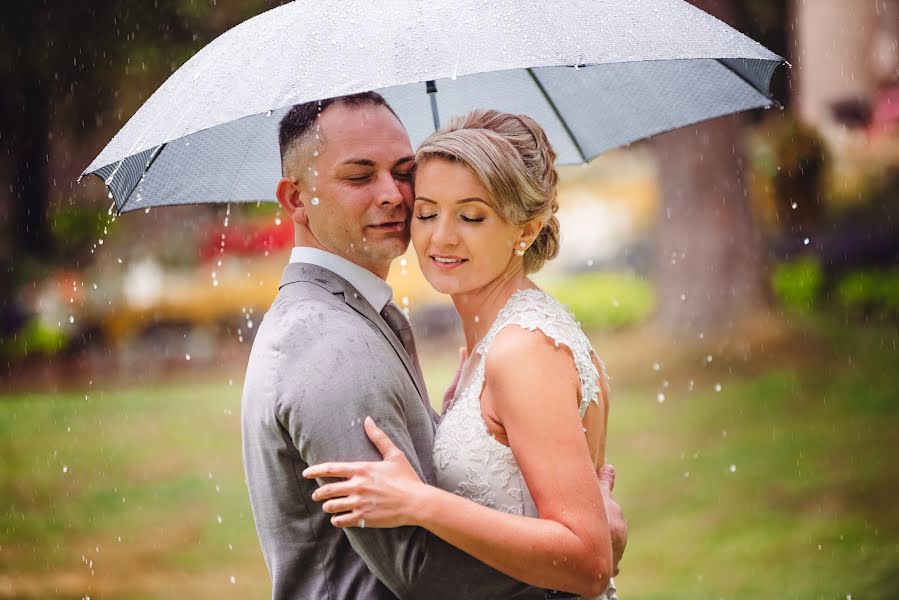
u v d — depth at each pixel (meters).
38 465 13.41
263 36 3.52
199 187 4.40
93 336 20.45
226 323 21.00
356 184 3.67
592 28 3.33
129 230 22.42
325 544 3.51
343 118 3.66
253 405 3.53
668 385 16.19
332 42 3.32
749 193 19.23
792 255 20.75
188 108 3.36
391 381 3.43
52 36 16.67
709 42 3.42
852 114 22.16
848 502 10.66
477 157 3.46
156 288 21.28
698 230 19.08
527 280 3.77
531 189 3.52
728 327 18.56
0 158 21.52
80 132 20.44
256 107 3.16
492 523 3.18
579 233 26.53
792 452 12.42
